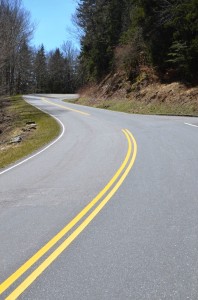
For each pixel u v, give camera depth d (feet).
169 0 115.24
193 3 96.68
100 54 172.86
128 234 19.86
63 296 13.98
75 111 121.80
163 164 37.22
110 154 46.19
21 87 362.74
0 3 191.42
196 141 49.90
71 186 31.81
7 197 29.89
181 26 101.40
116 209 24.35
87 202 26.55
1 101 167.32
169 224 20.98
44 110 133.49
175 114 92.79
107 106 131.64
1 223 23.27
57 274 15.81
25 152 58.90
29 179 36.50
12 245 19.44
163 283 14.51
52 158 48.29
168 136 56.54
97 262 16.72
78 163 42.45
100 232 20.47
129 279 14.97
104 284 14.69
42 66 404.77
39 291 14.46
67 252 18.07
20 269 16.51
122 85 139.03
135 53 136.56
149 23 118.21
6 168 45.03
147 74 125.90
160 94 108.47
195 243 18.17
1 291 14.64
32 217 24.06
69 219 23.11
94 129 75.00
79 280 15.15
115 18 171.63
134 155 43.55
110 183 31.48
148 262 16.39
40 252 18.28
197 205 24.06
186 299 13.37
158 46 118.62
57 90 403.54
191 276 14.94
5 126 111.55
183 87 103.81
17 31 197.57
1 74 205.67
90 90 173.58
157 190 28.12
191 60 99.66
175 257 16.75
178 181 30.27
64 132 75.92
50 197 28.78
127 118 90.74
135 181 31.40
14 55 225.56
